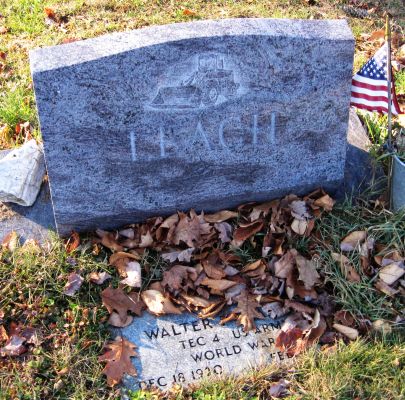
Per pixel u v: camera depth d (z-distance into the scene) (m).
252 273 1.69
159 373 1.53
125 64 1.53
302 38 1.57
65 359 1.52
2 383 1.49
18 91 2.24
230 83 1.60
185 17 2.62
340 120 1.73
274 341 1.59
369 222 1.77
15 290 1.64
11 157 1.84
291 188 1.83
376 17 2.70
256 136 1.71
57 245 1.73
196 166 1.72
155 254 1.73
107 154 1.65
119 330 1.60
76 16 2.64
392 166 1.78
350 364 1.52
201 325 1.62
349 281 1.67
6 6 2.69
